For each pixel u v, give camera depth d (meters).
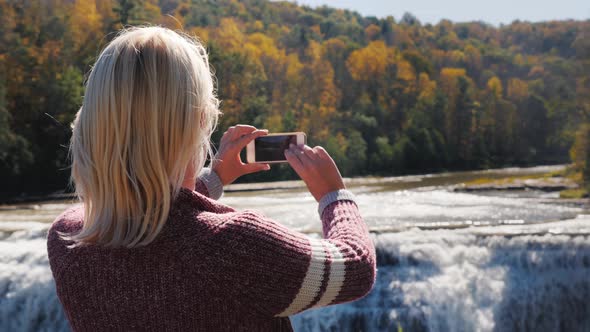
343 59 84.56
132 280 1.06
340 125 67.44
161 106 1.07
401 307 10.13
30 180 34.94
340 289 1.10
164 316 1.05
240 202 21.98
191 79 1.11
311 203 21.22
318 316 9.69
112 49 1.11
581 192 23.92
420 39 120.88
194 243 1.05
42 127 37.12
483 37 141.00
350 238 1.18
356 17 146.25
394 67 83.00
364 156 61.28
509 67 109.06
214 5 107.00
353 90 80.19
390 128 77.62
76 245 1.10
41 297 9.73
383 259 10.66
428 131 71.06
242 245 1.05
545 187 26.95
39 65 40.53
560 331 10.77
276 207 19.69
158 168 1.05
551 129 84.81
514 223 13.93
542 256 10.84
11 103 38.38
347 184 34.78
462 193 24.94
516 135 85.38
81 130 1.11
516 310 10.52
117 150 1.06
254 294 1.05
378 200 21.08
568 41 130.75
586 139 30.39
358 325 9.85
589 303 10.88
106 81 1.08
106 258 1.07
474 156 77.06
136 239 1.05
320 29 119.25
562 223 13.85
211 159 1.52
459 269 10.62
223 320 1.05
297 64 73.88
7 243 11.21
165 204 1.05
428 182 36.22
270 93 68.25
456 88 81.62
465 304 10.30
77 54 48.41
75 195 1.30
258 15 114.38
